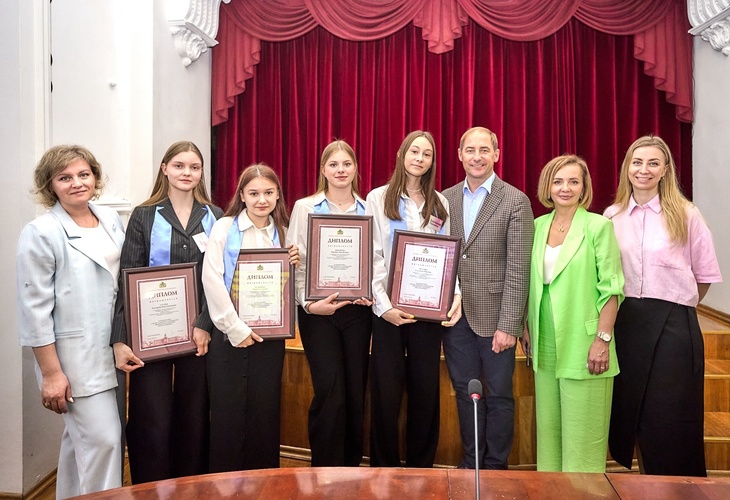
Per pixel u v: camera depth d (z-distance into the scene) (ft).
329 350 7.72
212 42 13.83
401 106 14.88
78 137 9.76
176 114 12.59
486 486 4.18
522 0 14.02
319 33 14.96
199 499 3.99
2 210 8.02
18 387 8.03
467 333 7.79
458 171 14.97
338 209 7.75
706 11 13.05
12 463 8.09
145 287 6.60
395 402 7.82
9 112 7.98
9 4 7.90
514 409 8.33
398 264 7.35
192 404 7.19
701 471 7.10
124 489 4.17
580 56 14.67
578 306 6.96
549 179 7.25
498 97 14.69
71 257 6.31
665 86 14.19
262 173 6.93
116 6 11.08
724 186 13.14
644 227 7.18
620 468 9.09
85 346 6.35
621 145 14.80
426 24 14.24
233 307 6.82
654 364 7.06
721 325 12.30
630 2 14.06
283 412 9.63
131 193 11.39
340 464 7.84
